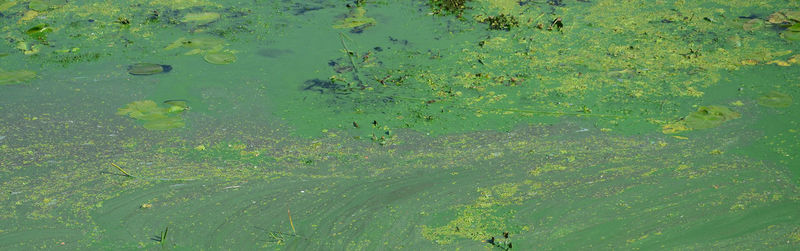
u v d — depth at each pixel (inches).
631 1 419.5
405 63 351.6
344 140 295.6
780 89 322.0
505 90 327.0
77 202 260.5
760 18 391.2
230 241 242.7
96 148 290.2
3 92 328.2
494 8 413.7
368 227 249.1
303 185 270.4
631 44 366.3
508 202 259.3
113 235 244.5
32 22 398.0
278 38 378.3
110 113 313.3
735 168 272.4
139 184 269.7
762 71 337.4
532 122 304.5
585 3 418.9
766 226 243.0
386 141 293.9
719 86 326.0
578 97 320.2
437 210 256.5
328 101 320.8
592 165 278.1
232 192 266.4
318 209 257.9
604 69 342.3
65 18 402.9
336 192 266.5
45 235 244.1
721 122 299.4
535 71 342.3
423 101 320.2
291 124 305.4
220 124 305.4
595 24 390.0
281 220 252.5
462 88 329.1
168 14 408.2
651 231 243.1
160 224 250.2
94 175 274.7
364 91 328.2
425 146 291.6
